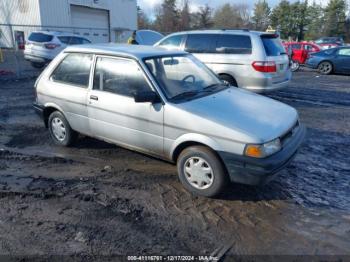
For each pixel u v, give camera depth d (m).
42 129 6.09
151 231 3.06
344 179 4.23
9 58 20.20
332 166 4.62
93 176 4.17
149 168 4.42
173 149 3.76
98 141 5.37
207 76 4.64
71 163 4.56
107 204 3.51
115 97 4.15
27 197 3.64
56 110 5.07
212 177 3.53
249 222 3.23
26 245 2.84
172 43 8.50
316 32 67.81
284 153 3.40
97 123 4.44
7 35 26.80
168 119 3.70
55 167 4.43
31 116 7.00
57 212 3.35
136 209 3.42
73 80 4.70
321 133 6.14
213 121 3.43
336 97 9.59
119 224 3.16
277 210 3.46
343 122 6.92
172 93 3.86
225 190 3.83
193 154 3.61
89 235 2.99
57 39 14.30
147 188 3.88
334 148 5.35
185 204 3.54
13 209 3.40
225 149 3.35
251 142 3.22
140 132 4.00
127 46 4.70
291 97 9.55
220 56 7.71
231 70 7.61
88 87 4.47
